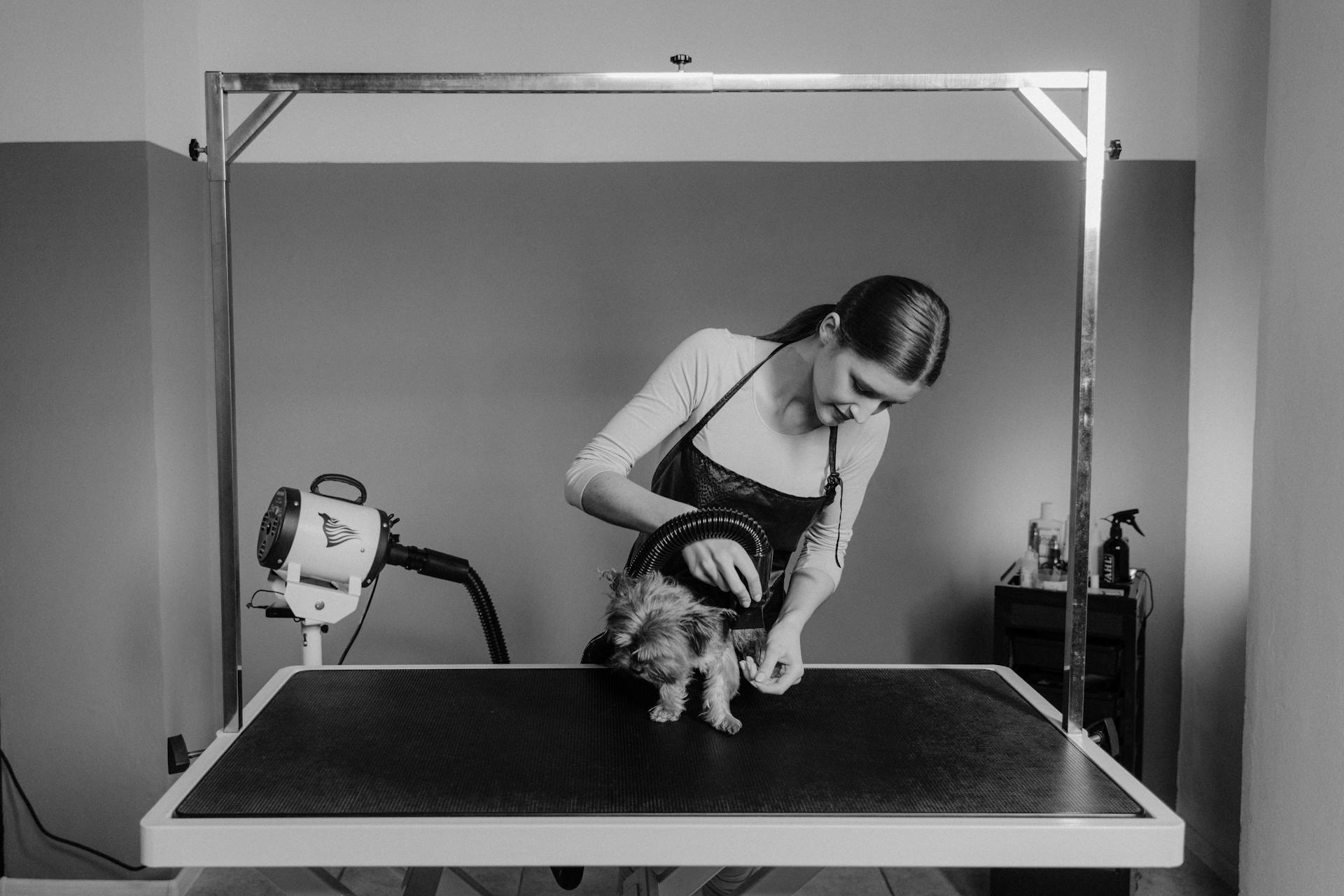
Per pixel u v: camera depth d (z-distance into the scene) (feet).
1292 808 6.36
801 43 9.73
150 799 9.00
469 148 9.80
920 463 10.01
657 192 9.81
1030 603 9.22
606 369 9.91
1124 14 9.78
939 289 9.89
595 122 9.80
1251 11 8.98
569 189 9.80
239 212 9.77
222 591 5.50
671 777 4.94
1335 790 5.88
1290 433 6.43
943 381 9.95
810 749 5.32
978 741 5.48
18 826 9.07
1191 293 9.90
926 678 6.61
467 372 9.91
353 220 9.80
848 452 7.48
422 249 9.84
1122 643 9.00
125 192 8.62
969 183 9.82
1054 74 5.42
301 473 9.95
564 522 10.02
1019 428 9.98
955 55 9.78
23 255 8.68
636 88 5.34
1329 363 6.02
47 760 9.02
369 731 5.54
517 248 9.84
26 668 8.95
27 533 8.84
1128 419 9.98
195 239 9.50
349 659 10.10
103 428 8.75
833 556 7.54
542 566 10.05
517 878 9.49
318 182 9.77
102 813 9.04
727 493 7.44
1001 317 9.90
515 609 10.08
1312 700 6.14
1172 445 9.98
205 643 9.80
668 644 5.32
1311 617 6.17
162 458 8.87
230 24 9.66
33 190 8.65
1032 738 5.53
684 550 5.70
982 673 6.72
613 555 10.04
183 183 9.27
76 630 8.91
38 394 8.75
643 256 9.84
